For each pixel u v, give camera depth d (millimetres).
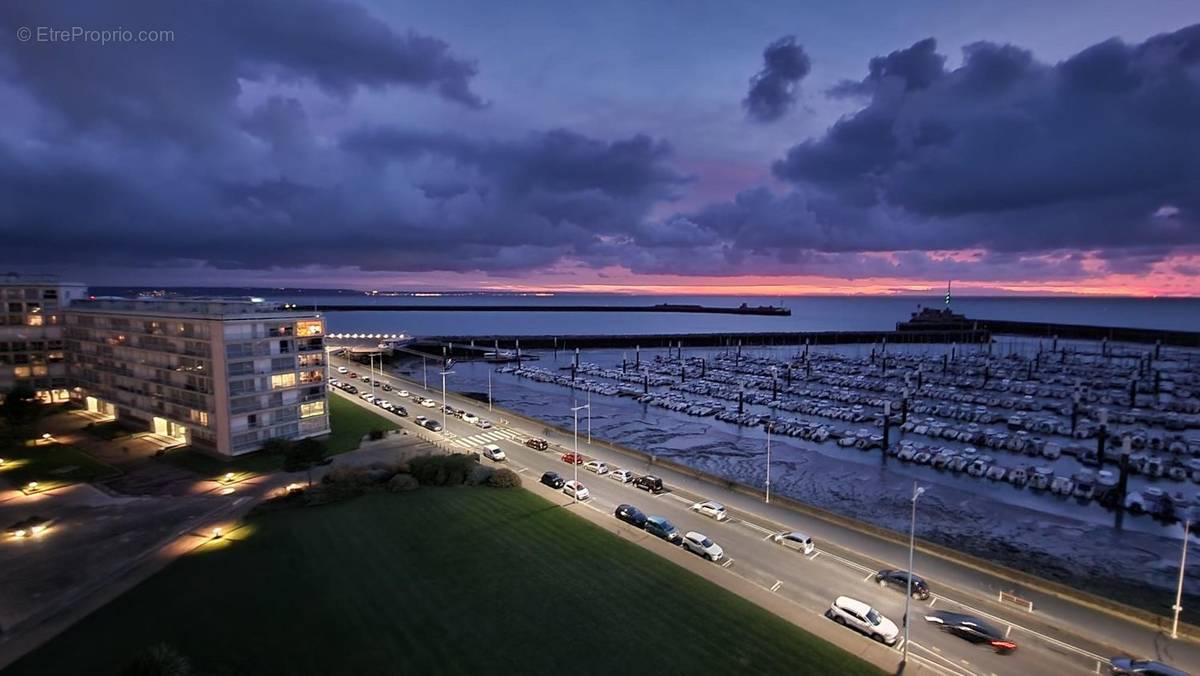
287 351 93250
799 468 105750
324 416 99438
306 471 80750
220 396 86062
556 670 38750
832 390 177125
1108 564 69062
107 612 45438
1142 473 101688
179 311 101000
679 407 153125
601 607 46188
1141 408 150750
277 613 44812
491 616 44656
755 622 44625
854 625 43969
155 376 98000
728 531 61812
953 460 104625
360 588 48500
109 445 93188
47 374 121062
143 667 33812
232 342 85875
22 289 118375
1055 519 82375
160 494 72000
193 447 91688
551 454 91312
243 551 55031
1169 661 41188
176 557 54656
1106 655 41656
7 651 40781
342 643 41281
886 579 50750
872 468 105812
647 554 55844
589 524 62812
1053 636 43844
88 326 112500
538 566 52688
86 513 65688
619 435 128750
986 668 39938
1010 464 107750
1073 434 126500
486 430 107188
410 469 78062
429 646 41062
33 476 78562
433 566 52344
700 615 45344
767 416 143500
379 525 61156
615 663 39500
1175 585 64188
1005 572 52812
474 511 65500
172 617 44375
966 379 193750
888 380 192375
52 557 55000
